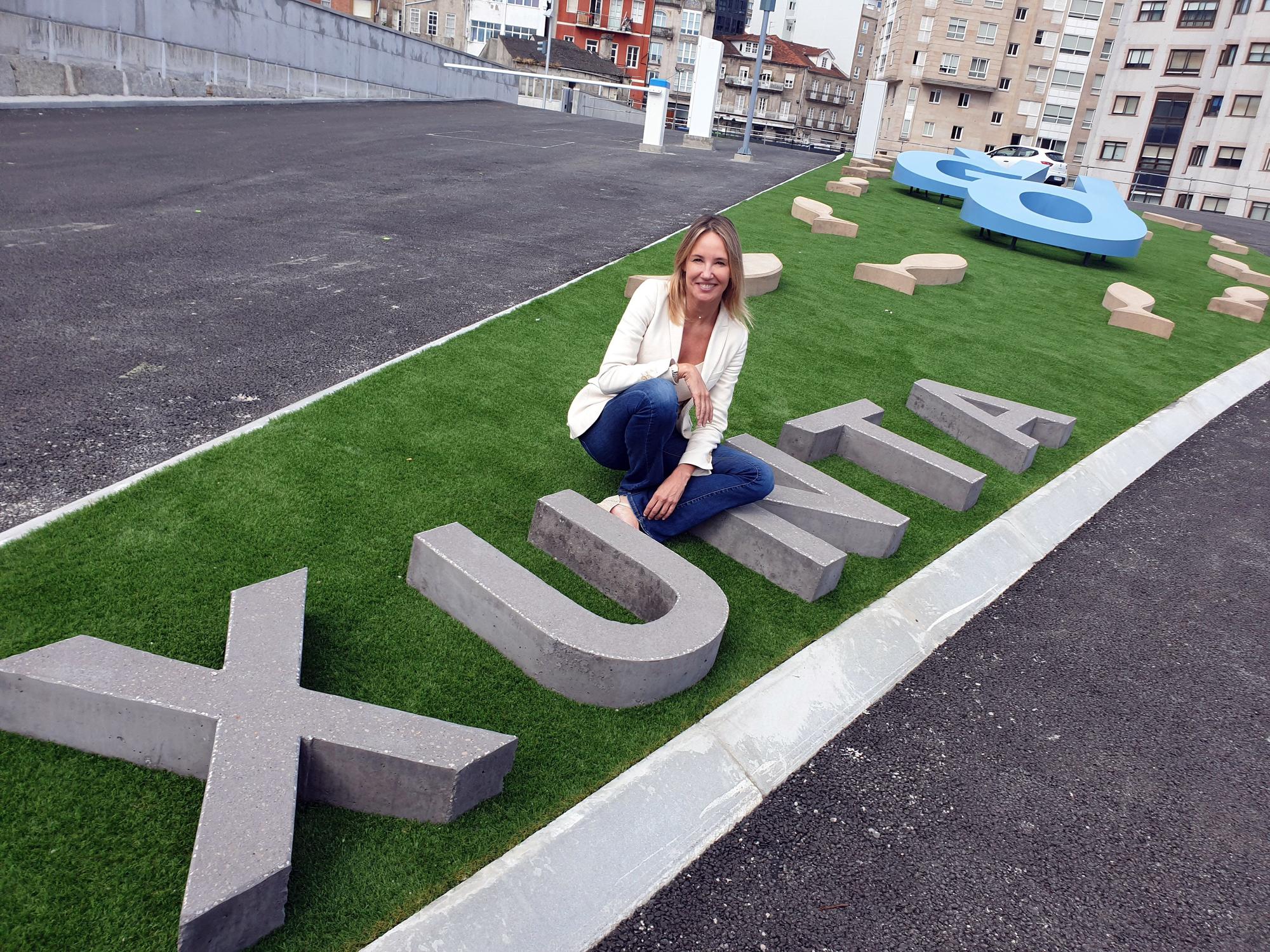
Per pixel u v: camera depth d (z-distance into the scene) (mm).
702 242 3166
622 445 3395
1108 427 5969
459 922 1855
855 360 6406
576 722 2469
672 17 87625
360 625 2668
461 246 8062
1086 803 2660
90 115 13664
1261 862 2506
